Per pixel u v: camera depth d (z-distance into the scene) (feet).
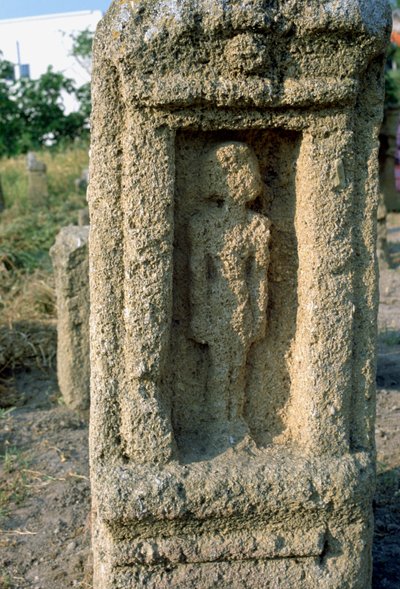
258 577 7.13
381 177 39.86
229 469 7.12
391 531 9.25
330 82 6.74
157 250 6.86
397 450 11.53
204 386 7.54
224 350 7.36
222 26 6.46
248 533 7.18
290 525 7.20
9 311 17.34
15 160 49.60
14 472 11.14
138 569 7.08
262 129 7.04
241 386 7.51
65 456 11.60
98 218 6.90
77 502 10.30
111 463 7.14
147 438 7.09
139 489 6.91
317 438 7.27
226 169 7.04
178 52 6.56
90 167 6.95
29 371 15.55
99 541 7.34
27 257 22.84
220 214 7.15
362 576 7.32
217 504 6.97
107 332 7.02
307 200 7.04
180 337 7.43
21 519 9.91
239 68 6.61
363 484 7.18
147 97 6.59
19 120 54.80
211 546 7.08
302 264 7.20
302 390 7.34
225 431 7.46
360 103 7.04
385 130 39.17
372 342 7.29
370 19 6.68
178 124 6.75
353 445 7.42
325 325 7.12
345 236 7.04
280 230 7.36
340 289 7.09
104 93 6.72
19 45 77.71
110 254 6.92
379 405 13.44
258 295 7.30
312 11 6.54
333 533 7.25
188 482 6.98
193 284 7.23
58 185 41.65
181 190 7.14
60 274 13.14
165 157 6.76
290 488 7.03
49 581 8.59
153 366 7.02
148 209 6.79
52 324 17.43
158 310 6.95
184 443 7.40
